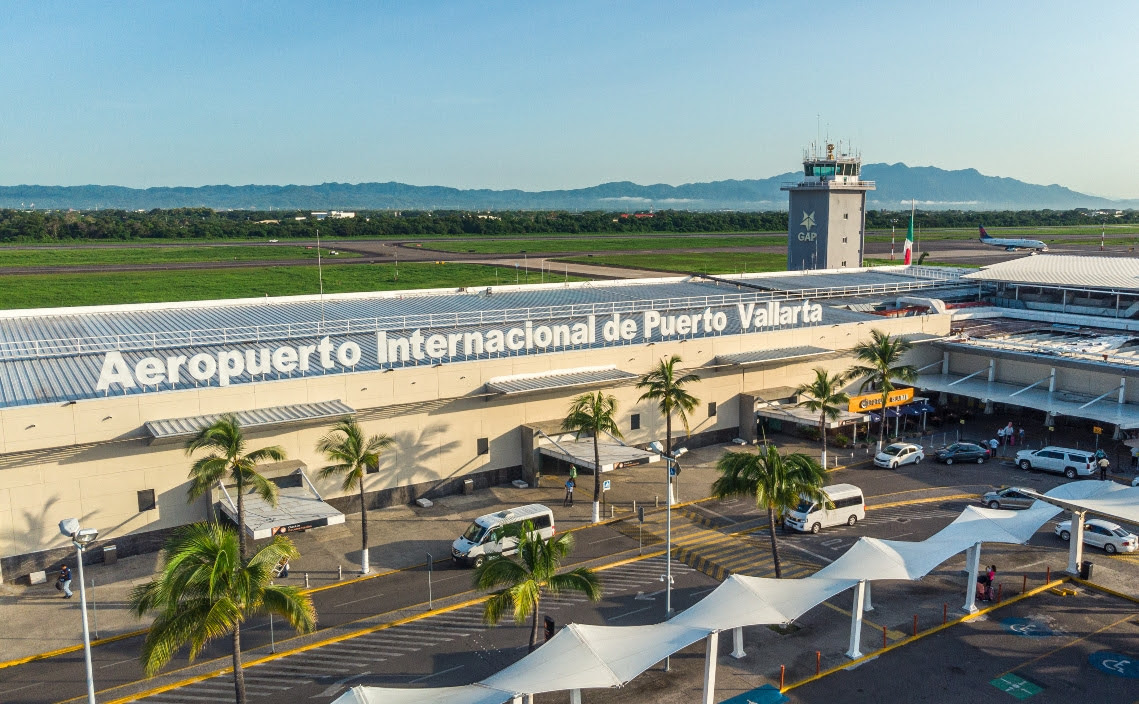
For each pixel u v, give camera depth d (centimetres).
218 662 3853
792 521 5444
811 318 8256
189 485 5131
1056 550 5175
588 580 3422
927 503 6009
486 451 6278
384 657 3897
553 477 6544
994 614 4309
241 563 3064
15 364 5922
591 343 6775
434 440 6034
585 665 3117
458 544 4959
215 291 16838
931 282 11556
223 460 4425
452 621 4259
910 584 4703
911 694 3550
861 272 12875
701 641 4056
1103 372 7512
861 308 9938
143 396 4941
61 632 4134
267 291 16725
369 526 5553
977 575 4397
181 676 3728
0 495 4597
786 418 7150
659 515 5794
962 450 6962
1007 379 8338
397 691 2980
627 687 3638
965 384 8244
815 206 13575
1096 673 3725
